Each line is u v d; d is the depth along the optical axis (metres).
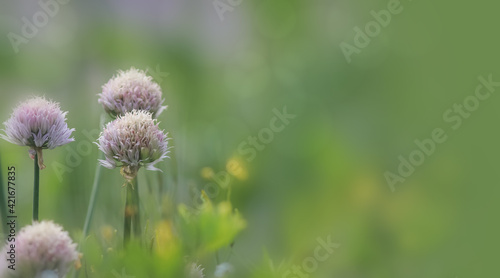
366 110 1.32
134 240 1.07
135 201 1.08
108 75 1.33
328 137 1.25
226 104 1.35
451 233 1.21
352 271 1.19
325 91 1.34
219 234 1.08
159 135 1.07
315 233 1.21
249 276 1.09
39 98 1.07
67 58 1.33
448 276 1.18
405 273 1.19
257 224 1.21
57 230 1.03
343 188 1.23
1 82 1.30
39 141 1.06
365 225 1.20
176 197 1.14
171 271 1.05
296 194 1.22
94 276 1.06
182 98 1.34
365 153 1.26
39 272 1.03
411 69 1.35
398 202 1.22
